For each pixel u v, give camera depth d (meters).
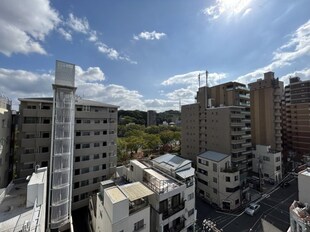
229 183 36.19
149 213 20.14
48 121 31.08
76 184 33.12
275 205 37.41
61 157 24.12
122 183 29.44
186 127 60.91
